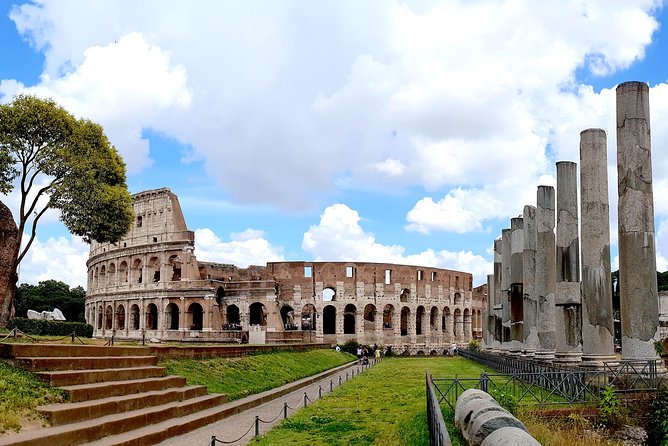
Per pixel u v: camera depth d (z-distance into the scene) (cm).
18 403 1892
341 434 2320
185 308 9019
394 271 10981
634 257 2936
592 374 2778
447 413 2411
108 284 10181
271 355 5231
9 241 4712
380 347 10344
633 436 2361
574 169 3884
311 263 10656
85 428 1862
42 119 5141
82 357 2530
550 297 4400
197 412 2695
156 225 9531
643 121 3020
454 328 12188
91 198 5356
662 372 2755
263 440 2225
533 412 2397
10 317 4650
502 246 6219
